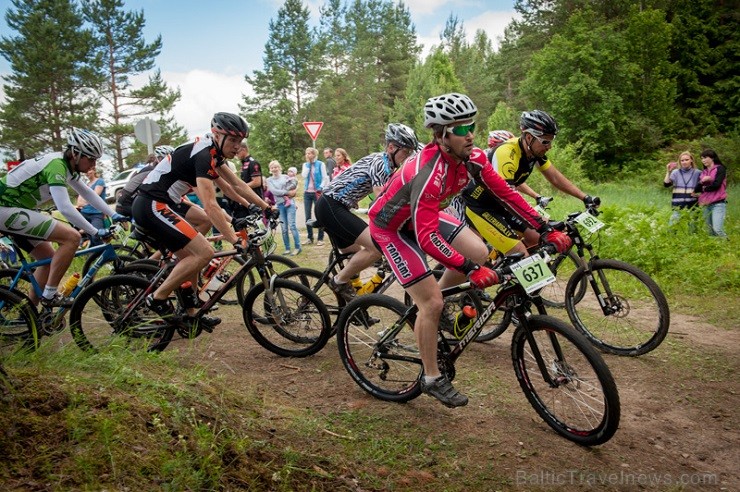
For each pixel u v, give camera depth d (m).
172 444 2.16
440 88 37.41
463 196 4.20
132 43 31.11
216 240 4.87
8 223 3.97
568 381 2.90
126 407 2.25
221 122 3.69
